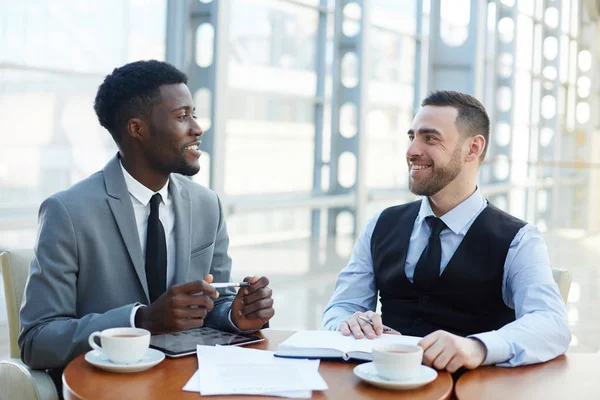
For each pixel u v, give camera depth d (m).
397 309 2.11
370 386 1.42
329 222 8.41
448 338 1.57
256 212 7.06
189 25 5.73
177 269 1.94
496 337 1.63
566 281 2.03
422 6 9.82
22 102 4.55
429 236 2.09
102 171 1.93
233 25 6.62
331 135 8.25
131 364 1.45
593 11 14.99
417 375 1.43
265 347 1.69
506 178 11.78
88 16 4.92
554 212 13.71
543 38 13.48
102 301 1.83
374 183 9.18
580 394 1.45
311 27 7.76
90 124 5.04
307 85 7.80
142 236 1.92
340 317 2.09
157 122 1.85
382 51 9.05
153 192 1.93
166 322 1.60
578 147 14.97
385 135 9.31
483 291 2.00
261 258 7.26
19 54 4.49
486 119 2.05
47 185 4.78
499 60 11.62
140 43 5.36
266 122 7.19
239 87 6.79
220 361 1.52
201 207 2.06
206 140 5.80
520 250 1.98
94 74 5.02
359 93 8.27
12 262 1.97
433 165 2.01
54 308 1.74
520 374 1.58
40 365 1.70
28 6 4.50
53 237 1.78
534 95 13.04
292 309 5.35
